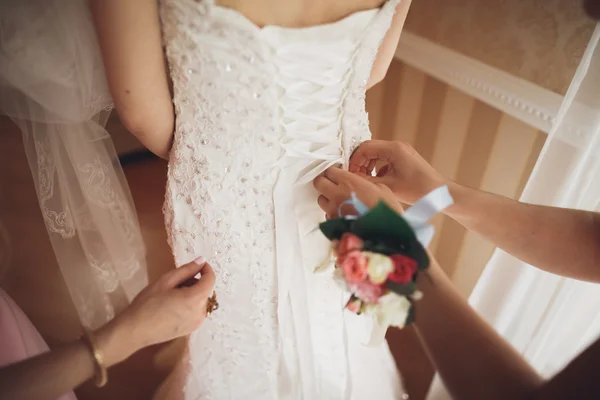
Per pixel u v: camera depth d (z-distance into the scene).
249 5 0.70
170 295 0.75
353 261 0.55
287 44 0.73
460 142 1.46
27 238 1.98
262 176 0.85
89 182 1.19
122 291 1.52
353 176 0.79
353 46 0.79
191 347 1.17
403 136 1.71
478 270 1.53
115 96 0.76
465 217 0.85
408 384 1.54
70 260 1.35
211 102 0.78
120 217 1.36
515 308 1.25
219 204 0.87
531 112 1.18
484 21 1.25
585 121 0.96
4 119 1.60
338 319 1.09
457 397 0.62
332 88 0.82
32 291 1.75
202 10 0.69
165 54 0.78
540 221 0.81
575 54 1.05
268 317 1.02
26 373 0.65
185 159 0.85
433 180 0.85
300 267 0.94
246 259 0.93
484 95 1.30
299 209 0.90
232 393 1.16
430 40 1.44
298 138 0.84
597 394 0.50
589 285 1.05
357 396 1.21
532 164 1.24
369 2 0.76
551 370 1.20
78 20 0.81
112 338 0.70
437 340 0.66
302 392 1.08
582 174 1.00
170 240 0.99
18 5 0.77
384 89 1.73
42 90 0.87
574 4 1.02
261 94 0.76
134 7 0.65
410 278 0.54
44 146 1.09
